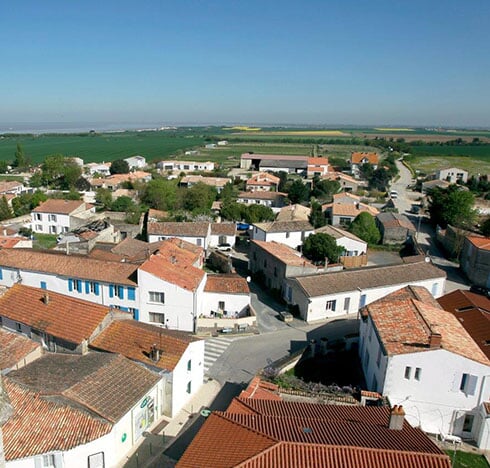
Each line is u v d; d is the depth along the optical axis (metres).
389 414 31.42
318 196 130.50
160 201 115.56
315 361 46.84
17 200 113.38
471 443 35.34
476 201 121.50
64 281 55.31
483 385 34.47
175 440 34.31
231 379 43.41
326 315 57.50
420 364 35.06
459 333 38.94
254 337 52.06
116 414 31.09
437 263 80.94
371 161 195.38
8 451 26.91
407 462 24.39
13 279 58.12
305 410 31.58
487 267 69.56
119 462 31.66
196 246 71.62
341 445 25.23
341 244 79.06
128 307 52.91
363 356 45.38
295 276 60.09
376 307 43.25
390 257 85.12
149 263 52.97
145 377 35.50
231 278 58.91
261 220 100.81
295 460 24.22
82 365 35.88
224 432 26.98
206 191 118.75
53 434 28.67
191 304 51.19
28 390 31.09
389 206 122.00
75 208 99.00
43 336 42.03
